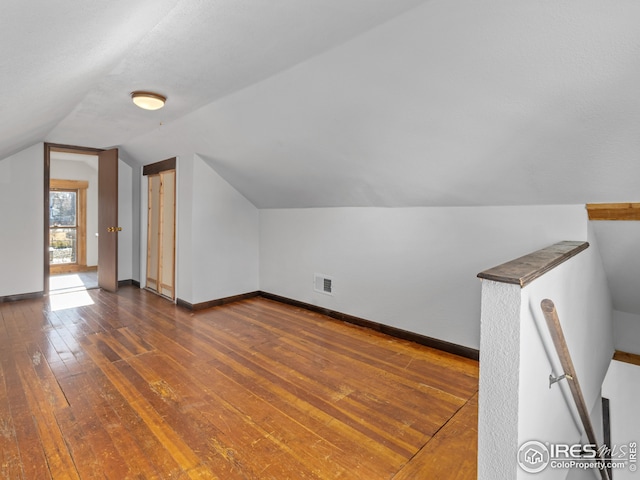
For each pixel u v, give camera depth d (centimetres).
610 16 130
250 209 484
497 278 123
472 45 164
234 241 466
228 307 442
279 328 365
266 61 217
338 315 397
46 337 328
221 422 204
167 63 221
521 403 123
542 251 184
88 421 201
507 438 123
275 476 163
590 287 229
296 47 198
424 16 160
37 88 182
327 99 239
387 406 224
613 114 163
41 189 468
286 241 455
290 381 254
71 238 700
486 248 278
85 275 643
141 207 527
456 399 233
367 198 340
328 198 376
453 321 303
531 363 132
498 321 124
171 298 473
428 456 179
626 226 221
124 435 190
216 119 324
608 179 200
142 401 223
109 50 181
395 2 155
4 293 447
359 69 205
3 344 311
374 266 358
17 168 448
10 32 105
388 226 342
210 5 160
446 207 298
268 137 316
